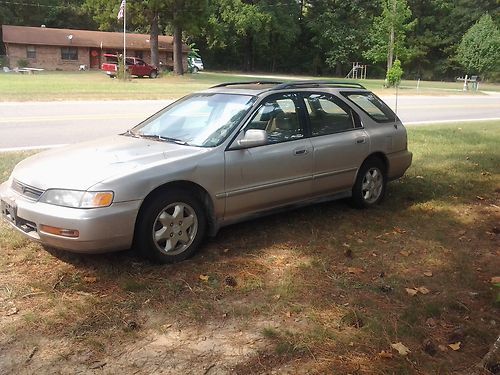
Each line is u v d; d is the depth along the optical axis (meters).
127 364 3.13
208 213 4.81
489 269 4.69
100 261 4.51
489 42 56.66
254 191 5.04
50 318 3.57
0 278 4.15
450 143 11.74
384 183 6.60
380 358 3.25
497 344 3.26
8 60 52.72
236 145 4.90
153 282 4.16
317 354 3.27
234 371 3.09
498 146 11.52
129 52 57.44
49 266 4.39
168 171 4.40
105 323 3.55
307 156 5.48
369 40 63.22
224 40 64.50
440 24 70.56
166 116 5.67
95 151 4.77
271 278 4.32
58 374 3.01
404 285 4.29
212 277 4.29
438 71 70.88
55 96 20.55
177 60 48.56
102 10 44.03
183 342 3.37
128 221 4.16
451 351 3.38
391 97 30.25
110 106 18.30
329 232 5.49
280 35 69.12
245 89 5.62
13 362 3.11
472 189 7.61
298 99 5.66
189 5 44.69
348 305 3.90
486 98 34.00
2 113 15.06
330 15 68.00
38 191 4.23
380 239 5.36
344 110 6.14
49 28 58.81
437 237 5.46
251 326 3.58
